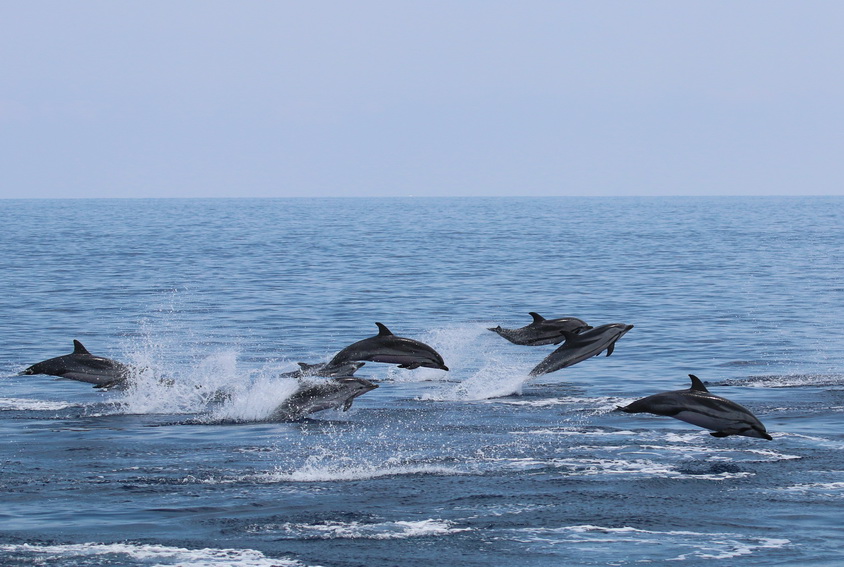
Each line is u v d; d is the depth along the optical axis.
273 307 104.62
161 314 99.06
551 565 30.19
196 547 31.64
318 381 52.88
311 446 45.09
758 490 37.56
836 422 49.31
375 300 111.06
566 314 97.44
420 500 36.53
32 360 70.94
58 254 194.12
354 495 37.16
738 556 30.77
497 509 35.41
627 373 65.50
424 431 48.22
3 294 116.75
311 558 30.73
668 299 110.50
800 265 161.75
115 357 73.25
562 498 36.69
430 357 52.06
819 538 32.28
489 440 46.16
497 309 102.62
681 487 38.03
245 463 41.94
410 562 30.44
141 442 45.97
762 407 53.03
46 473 40.28
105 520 34.22
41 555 30.91
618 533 32.91
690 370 66.25
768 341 79.38
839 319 92.81
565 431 47.97
